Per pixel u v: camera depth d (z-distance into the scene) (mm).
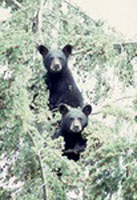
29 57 14750
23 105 12859
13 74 13117
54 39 17297
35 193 12625
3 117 12961
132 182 12305
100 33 16641
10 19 16484
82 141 15719
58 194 12539
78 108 16141
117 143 12531
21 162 13062
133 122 13453
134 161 12484
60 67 17203
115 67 16812
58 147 12961
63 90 17641
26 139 12992
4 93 12938
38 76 15797
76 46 16984
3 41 13383
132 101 14008
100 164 12516
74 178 12508
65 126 15734
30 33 14375
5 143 13094
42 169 12609
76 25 17250
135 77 16953
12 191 13219
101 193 12539
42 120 13688
